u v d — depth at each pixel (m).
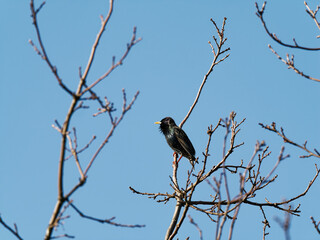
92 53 8.10
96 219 8.37
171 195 14.05
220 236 7.75
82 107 7.98
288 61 10.74
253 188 12.83
